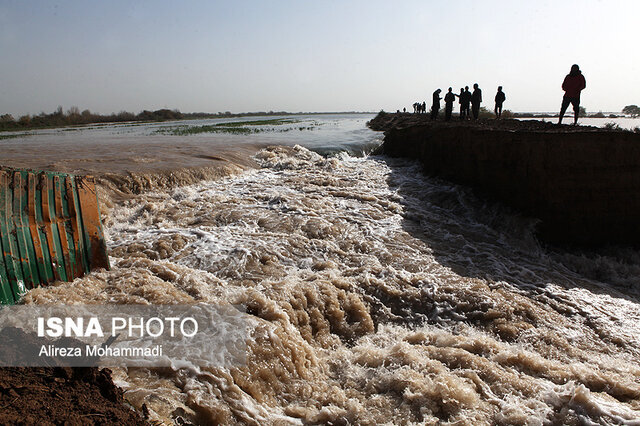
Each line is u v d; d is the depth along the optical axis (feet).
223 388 13.46
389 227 30.63
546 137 31.99
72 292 18.10
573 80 39.04
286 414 13.79
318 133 87.92
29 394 11.02
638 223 32.09
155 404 12.15
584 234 32.35
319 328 19.07
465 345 17.19
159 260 23.38
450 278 23.38
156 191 36.01
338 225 29.96
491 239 30.37
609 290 24.54
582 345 18.49
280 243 26.08
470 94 63.10
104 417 10.74
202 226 28.53
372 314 20.54
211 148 54.85
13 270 17.24
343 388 15.37
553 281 24.62
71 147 56.75
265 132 93.09
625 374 16.17
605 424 12.84
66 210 19.72
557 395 13.99
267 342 15.69
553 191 32.17
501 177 34.73
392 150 55.47
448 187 38.96
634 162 31.37
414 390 14.32
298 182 41.11
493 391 14.58
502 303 20.93
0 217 17.44
